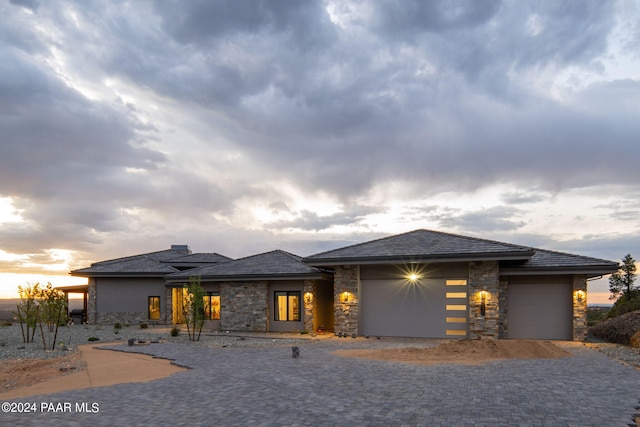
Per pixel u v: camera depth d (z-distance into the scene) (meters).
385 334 21.27
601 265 18.78
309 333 23.38
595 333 23.66
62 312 20.02
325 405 8.45
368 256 20.50
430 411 7.94
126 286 31.95
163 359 15.10
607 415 7.59
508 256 18.42
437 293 20.62
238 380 10.95
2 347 19.27
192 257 37.06
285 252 28.94
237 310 25.52
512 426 7.07
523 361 13.52
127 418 7.96
